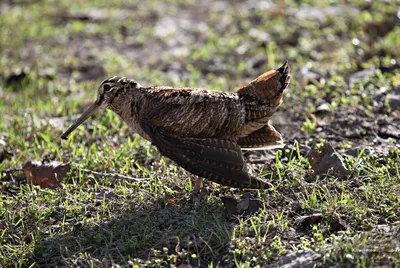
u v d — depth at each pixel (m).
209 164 9.85
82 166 11.73
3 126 14.06
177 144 9.95
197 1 25.73
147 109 10.30
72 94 16.84
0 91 17.67
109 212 10.27
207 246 9.24
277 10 22.91
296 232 9.60
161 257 9.16
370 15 20.80
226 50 20.31
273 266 8.81
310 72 16.75
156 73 18.34
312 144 12.30
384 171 10.85
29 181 11.75
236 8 24.20
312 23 21.39
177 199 10.43
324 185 10.38
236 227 9.65
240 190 10.55
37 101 16.52
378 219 9.62
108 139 13.33
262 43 20.48
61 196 10.80
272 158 11.73
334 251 8.73
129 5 25.70
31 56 21.02
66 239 9.70
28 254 9.57
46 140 13.12
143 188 10.91
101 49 21.50
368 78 14.90
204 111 10.00
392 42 18.11
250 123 10.28
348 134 12.82
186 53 20.48
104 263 9.13
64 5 25.83
